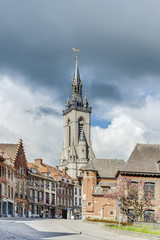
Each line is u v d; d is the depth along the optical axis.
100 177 85.44
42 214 101.81
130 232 34.59
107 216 81.25
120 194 61.84
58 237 28.12
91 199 82.75
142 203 62.59
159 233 33.69
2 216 70.38
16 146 87.81
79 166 193.38
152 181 65.44
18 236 27.19
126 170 65.75
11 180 80.19
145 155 68.81
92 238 28.98
